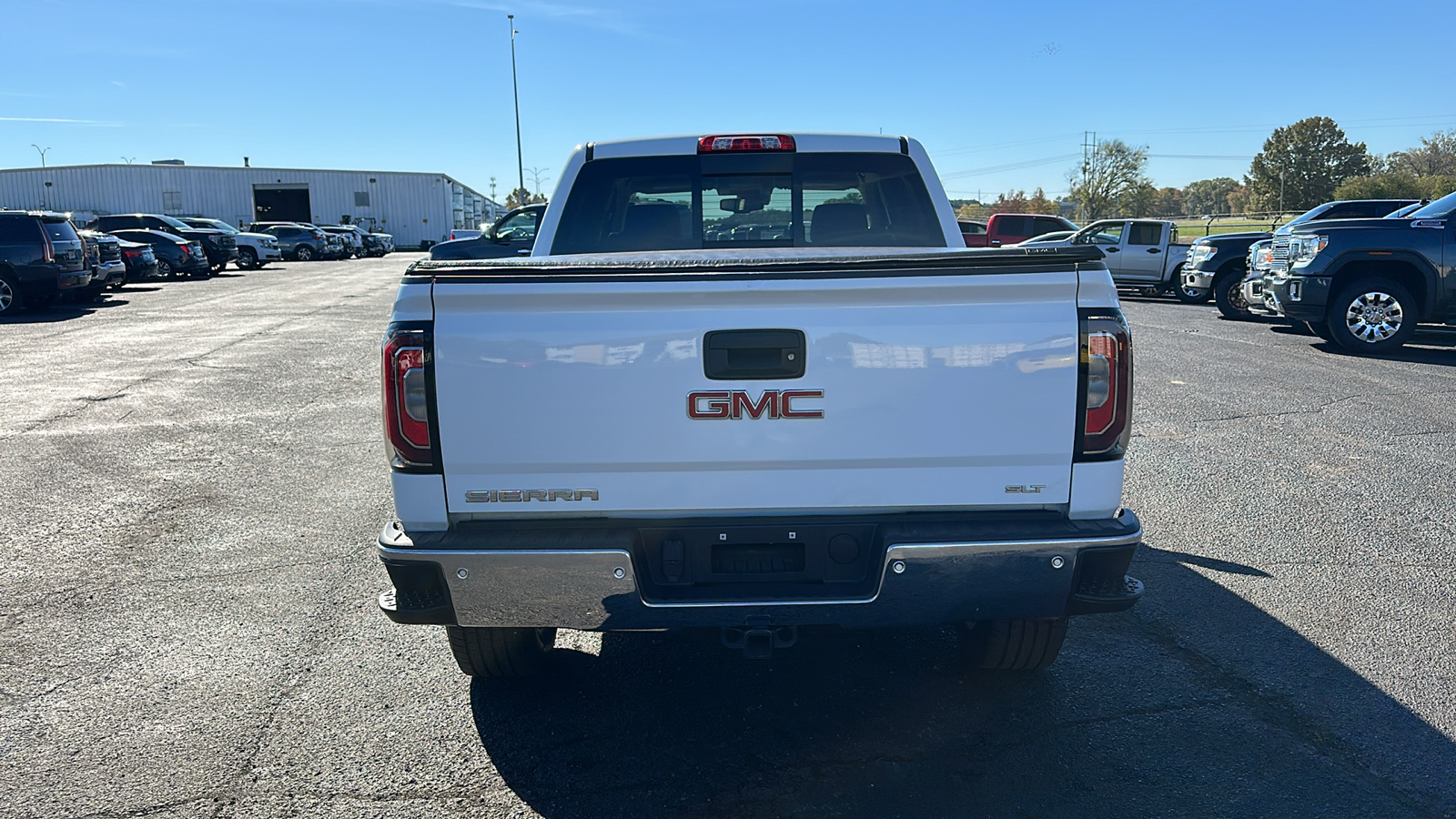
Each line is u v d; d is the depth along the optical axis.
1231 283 15.41
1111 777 2.89
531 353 2.68
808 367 2.68
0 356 11.49
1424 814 2.69
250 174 65.75
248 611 4.22
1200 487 5.85
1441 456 6.52
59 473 6.36
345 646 3.88
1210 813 2.71
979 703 3.36
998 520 2.75
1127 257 19.36
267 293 21.58
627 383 2.69
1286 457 6.52
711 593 2.76
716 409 2.70
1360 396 8.61
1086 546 2.66
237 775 2.96
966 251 3.22
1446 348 11.82
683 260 2.69
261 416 8.09
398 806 2.80
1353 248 11.11
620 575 2.67
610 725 3.25
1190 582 4.39
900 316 2.67
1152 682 3.49
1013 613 2.78
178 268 26.14
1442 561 4.62
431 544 2.69
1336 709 3.27
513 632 3.26
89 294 20.88
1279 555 4.72
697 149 4.46
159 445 7.10
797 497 2.75
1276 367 10.25
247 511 5.57
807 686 3.51
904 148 4.52
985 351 2.68
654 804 2.79
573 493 2.75
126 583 4.53
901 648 3.82
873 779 2.90
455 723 3.27
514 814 2.75
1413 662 3.61
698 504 2.75
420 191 69.75
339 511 5.55
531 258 2.92
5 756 3.08
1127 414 2.72
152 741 3.17
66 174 63.72
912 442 2.71
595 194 4.49
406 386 2.71
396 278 27.73
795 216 4.53
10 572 4.67
